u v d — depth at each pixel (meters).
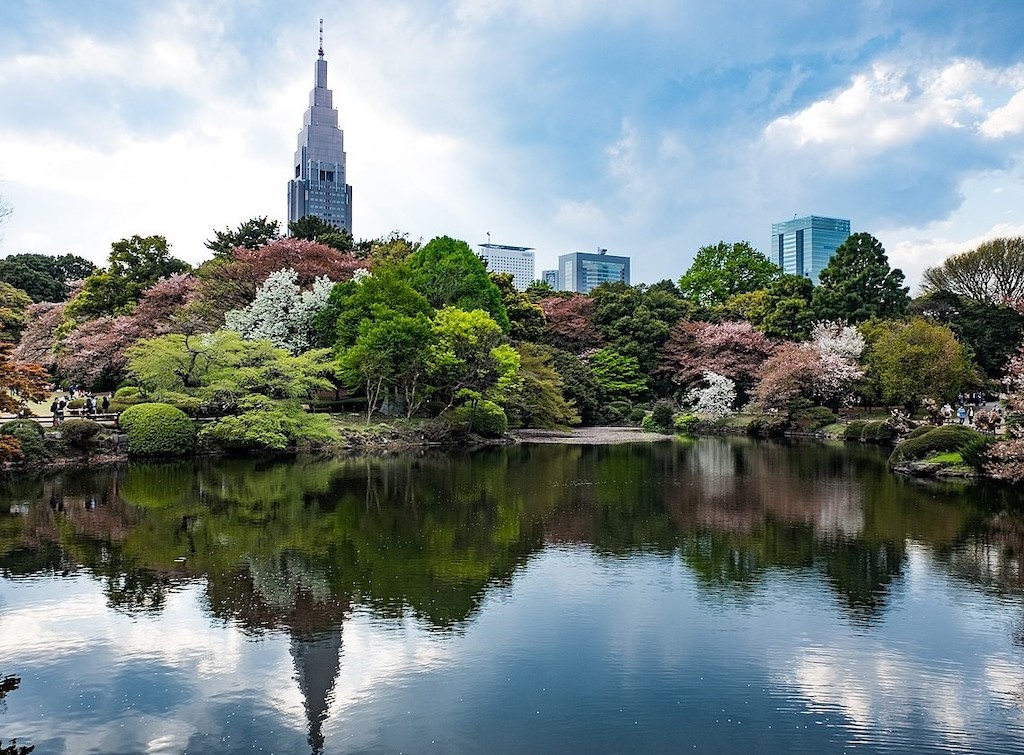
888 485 20.72
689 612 9.95
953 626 9.41
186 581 11.31
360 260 43.81
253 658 8.41
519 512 16.88
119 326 35.97
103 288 42.88
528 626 9.41
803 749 6.50
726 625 9.46
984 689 7.67
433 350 31.78
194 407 28.58
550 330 53.53
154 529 14.92
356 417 34.53
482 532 14.76
